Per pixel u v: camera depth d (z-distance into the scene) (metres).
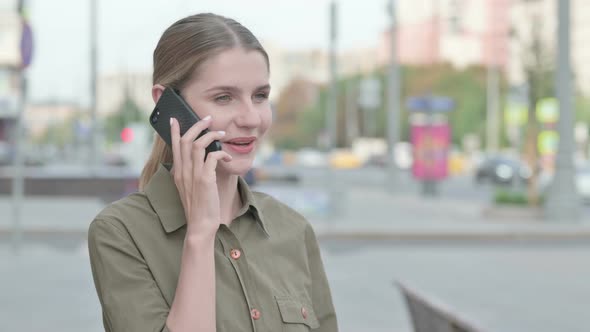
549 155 26.83
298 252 1.77
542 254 12.94
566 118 18.14
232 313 1.59
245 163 1.63
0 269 10.37
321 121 106.44
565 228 16.36
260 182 33.03
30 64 11.84
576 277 10.38
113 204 1.64
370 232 15.43
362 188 35.78
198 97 1.61
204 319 1.47
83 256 11.80
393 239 15.27
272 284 1.67
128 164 35.06
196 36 1.61
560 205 18.12
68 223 16.41
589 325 7.35
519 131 24.42
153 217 1.61
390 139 29.55
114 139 87.44
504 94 85.56
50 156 75.75
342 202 20.67
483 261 11.98
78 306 7.92
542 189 26.30
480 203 25.02
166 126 1.63
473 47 122.88
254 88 1.63
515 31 20.80
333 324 1.85
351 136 99.44
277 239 1.75
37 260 11.27
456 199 27.44
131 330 1.51
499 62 93.00
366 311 7.86
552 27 20.48
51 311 7.66
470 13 122.69
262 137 1.67
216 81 1.60
